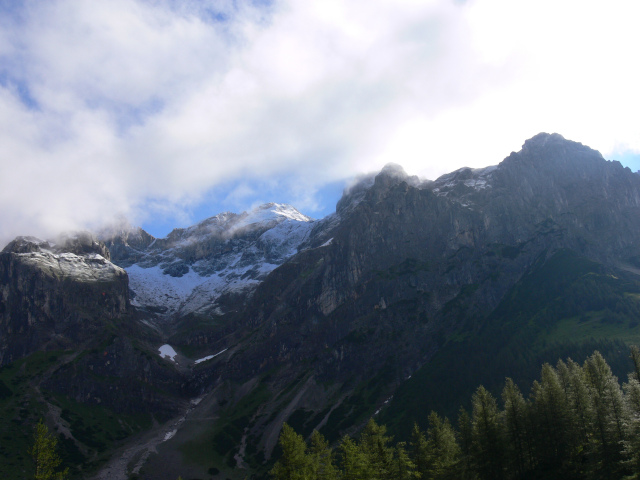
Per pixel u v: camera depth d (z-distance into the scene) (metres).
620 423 98.75
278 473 98.50
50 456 93.69
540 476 109.81
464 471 112.38
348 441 109.06
